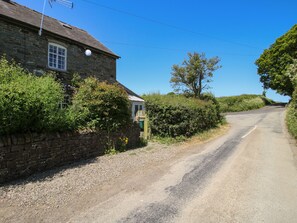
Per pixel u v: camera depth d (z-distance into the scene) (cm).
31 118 608
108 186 538
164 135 1252
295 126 1184
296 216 408
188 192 509
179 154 900
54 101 686
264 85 4138
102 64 1603
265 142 1138
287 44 3350
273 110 3375
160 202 457
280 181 586
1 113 536
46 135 648
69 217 393
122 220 386
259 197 486
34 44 1195
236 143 1127
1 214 397
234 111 3638
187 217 399
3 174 539
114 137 933
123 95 960
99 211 416
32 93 597
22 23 1126
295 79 1566
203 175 630
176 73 3716
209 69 3647
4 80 636
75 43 1405
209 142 1182
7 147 547
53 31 1287
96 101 865
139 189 524
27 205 432
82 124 824
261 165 732
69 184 539
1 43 1061
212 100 1970
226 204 452
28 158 598
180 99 1400
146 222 380
